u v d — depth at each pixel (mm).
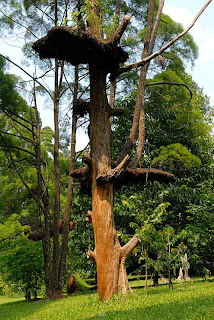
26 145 20531
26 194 19938
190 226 14555
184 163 15406
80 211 18547
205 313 5684
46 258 16359
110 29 9945
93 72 10102
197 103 19688
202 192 15859
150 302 7922
